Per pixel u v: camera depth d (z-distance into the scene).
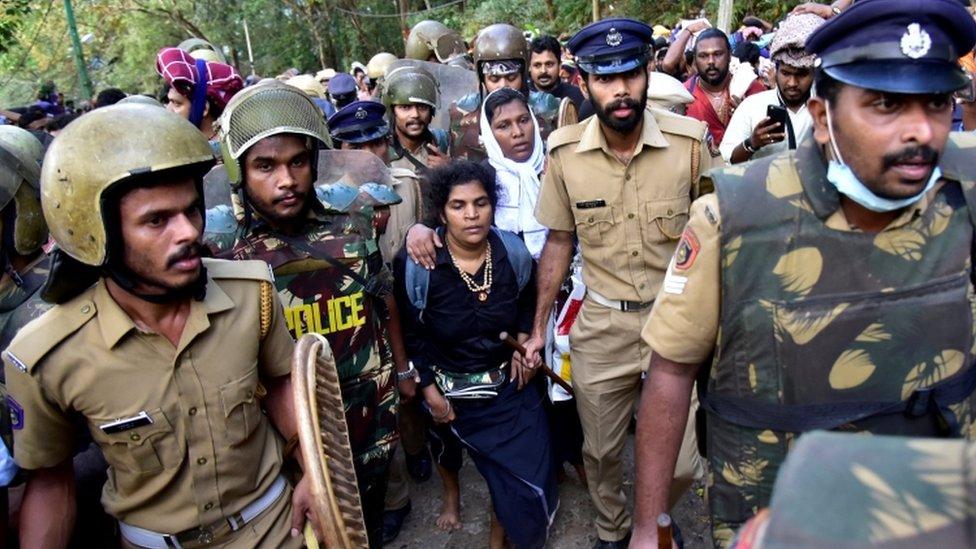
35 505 1.71
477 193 2.56
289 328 2.33
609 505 2.84
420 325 2.75
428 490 3.51
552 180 2.73
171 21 26.34
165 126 1.50
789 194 1.32
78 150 1.45
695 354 1.48
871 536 0.56
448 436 2.90
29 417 1.59
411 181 3.39
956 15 1.12
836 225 1.29
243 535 1.76
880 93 1.16
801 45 3.26
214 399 1.67
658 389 1.54
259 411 1.79
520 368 2.74
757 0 12.87
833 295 1.32
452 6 22.36
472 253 2.68
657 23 14.52
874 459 0.63
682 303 1.45
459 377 2.74
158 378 1.61
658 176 2.57
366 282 2.41
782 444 1.41
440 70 5.26
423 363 2.79
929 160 1.17
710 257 1.39
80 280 1.59
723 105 4.92
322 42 25.84
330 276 2.35
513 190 3.31
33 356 1.54
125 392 1.59
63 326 1.57
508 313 2.72
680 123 2.60
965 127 2.88
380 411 2.54
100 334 1.58
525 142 3.32
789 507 0.60
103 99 5.35
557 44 4.76
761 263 1.34
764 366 1.38
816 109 1.29
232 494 1.73
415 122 4.09
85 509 2.02
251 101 2.12
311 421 1.54
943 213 1.28
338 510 1.51
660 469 1.56
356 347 2.42
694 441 2.59
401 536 3.21
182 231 1.51
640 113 2.48
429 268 2.66
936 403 1.32
